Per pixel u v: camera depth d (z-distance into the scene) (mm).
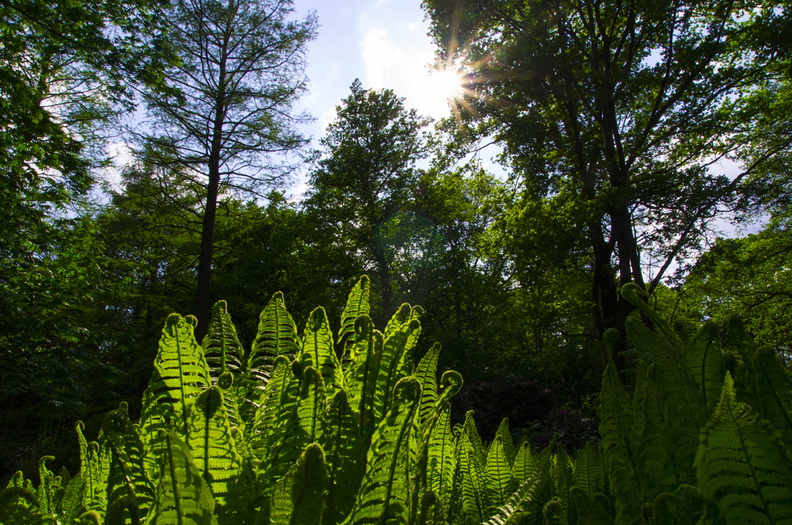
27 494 783
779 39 14398
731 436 723
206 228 18094
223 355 1275
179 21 16828
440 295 21641
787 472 692
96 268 12250
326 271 22906
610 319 15992
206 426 744
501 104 17875
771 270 17656
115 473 839
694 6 16172
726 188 14414
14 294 9820
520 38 16844
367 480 814
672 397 983
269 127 18641
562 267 16422
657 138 16453
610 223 16984
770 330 17625
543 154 17922
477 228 29422
